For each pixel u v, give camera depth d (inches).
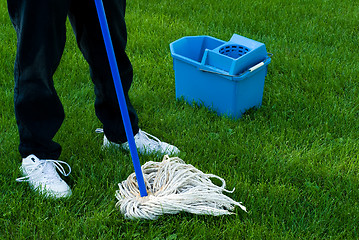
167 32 153.0
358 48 144.2
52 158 85.9
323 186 89.1
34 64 71.4
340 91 121.0
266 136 103.3
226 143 101.1
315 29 156.9
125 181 85.6
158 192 81.5
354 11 170.9
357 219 78.9
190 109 112.5
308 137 102.0
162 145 97.6
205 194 79.0
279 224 78.2
